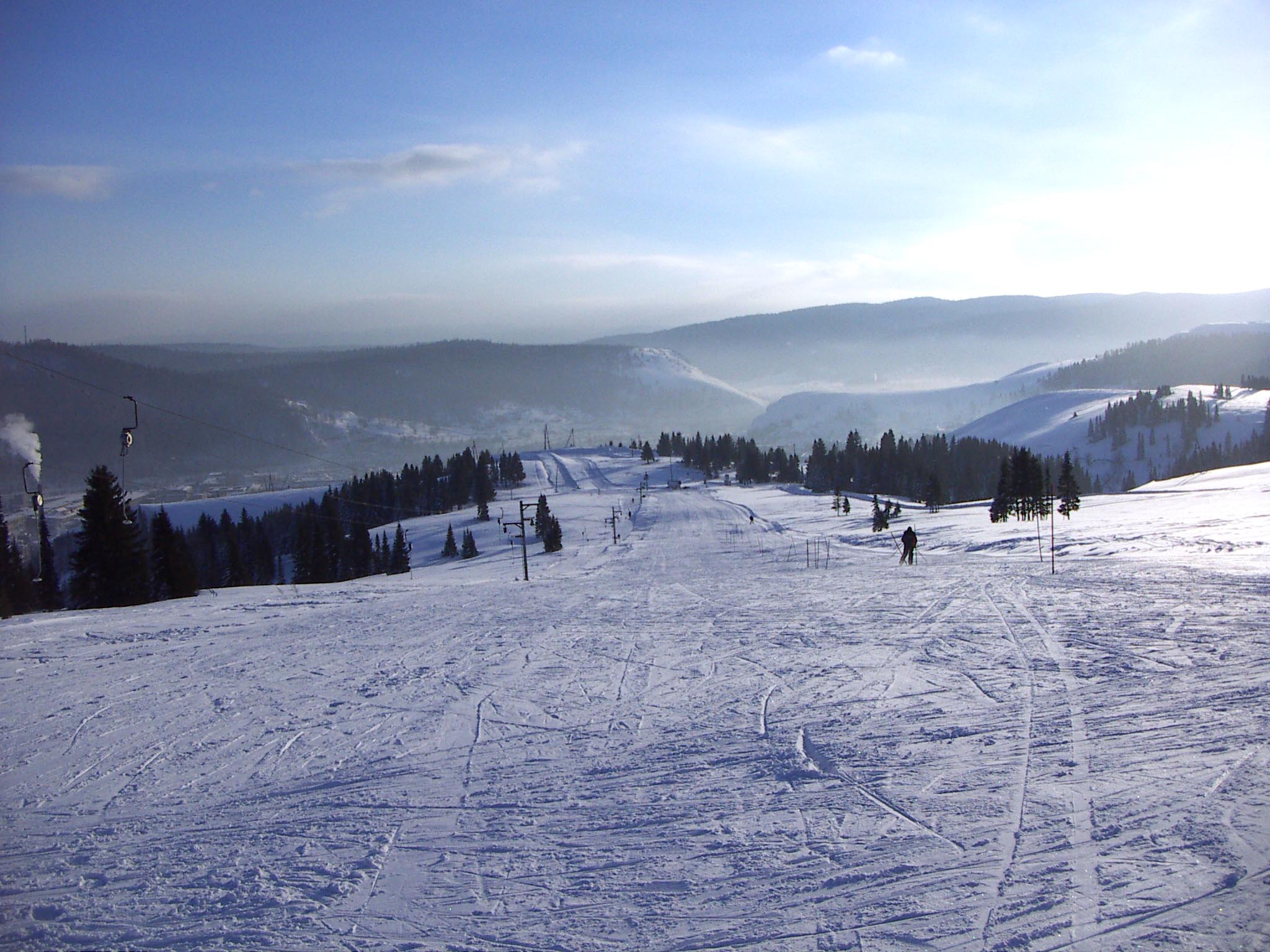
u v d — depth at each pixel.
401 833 6.46
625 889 5.25
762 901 4.95
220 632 18.38
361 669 13.30
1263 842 5.13
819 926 4.61
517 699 10.74
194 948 4.83
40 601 42.62
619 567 43.19
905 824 5.86
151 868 6.05
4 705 11.61
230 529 86.69
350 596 27.00
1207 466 159.75
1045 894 4.73
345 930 4.94
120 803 7.57
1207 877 4.77
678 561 44.31
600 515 105.31
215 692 12.03
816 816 6.16
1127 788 6.14
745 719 9.04
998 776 6.63
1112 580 18.05
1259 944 4.10
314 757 8.66
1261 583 15.98
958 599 17.00
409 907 5.19
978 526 44.47
